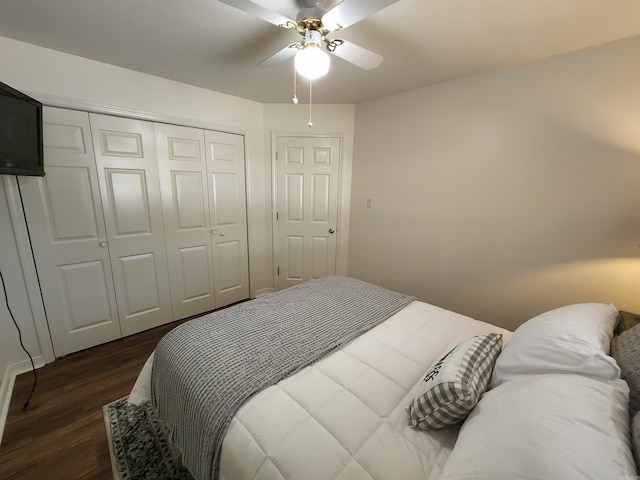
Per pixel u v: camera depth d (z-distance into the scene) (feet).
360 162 10.00
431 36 5.34
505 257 7.21
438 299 8.67
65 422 5.08
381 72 7.06
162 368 4.12
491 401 2.65
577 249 6.15
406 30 5.14
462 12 4.58
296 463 2.46
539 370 2.92
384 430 2.85
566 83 5.92
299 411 3.02
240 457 2.65
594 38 5.30
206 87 8.32
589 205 5.91
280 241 10.89
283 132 10.02
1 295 6.01
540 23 4.85
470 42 5.55
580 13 4.54
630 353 2.83
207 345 4.09
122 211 7.50
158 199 8.11
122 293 7.81
